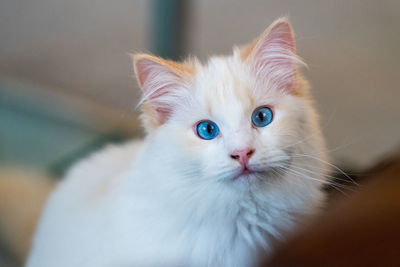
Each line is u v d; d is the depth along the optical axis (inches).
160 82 25.0
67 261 27.4
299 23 58.0
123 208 26.0
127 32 60.8
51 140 41.6
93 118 44.0
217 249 25.2
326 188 26.4
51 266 28.0
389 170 14.8
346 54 53.7
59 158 39.5
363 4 61.9
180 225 25.1
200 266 25.3
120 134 41.9
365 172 24.7
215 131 24.1
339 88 49.8
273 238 25.3
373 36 56.7
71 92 51.5
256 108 24.3
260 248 25.1
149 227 25.4
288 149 24.2
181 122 24.7
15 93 45.9
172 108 25.1
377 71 52.1
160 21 41.9
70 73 54.8
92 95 51.1
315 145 25.4
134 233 25.6
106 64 56.0
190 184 24.5
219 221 25.0
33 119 43.8
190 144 24.2
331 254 12.7
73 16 64.6
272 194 24.7
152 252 25.3
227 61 25.1
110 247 26.1
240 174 23.6
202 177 24.2
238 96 24.0
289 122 24.3
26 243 34.3
